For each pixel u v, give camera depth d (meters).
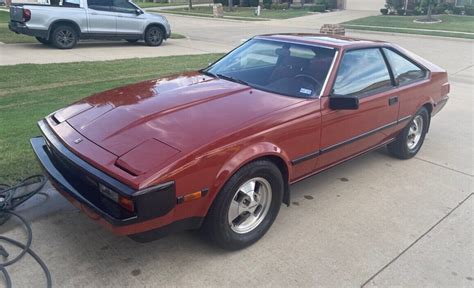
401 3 30.20
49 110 6.06
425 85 5.05
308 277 2.93
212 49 13.74
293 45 4.23
